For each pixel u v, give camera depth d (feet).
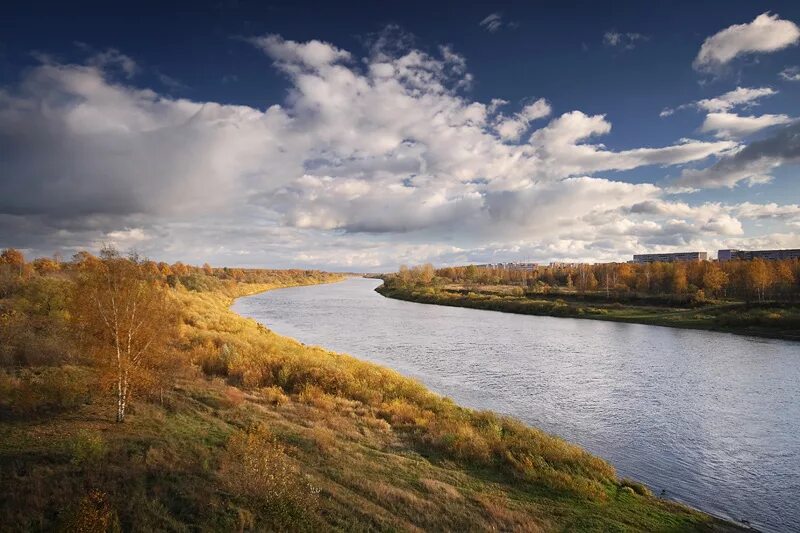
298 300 447.83
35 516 37.19
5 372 73.15
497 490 55.88
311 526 41.29
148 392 68.18
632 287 434.71
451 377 132.98
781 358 163.02
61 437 51.57
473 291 479.82
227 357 107.14
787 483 68.13
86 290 59.21
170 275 381.19
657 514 54.19
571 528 48.14
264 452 49.96
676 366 149.48
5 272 192.03
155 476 45.32
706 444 82.89
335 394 93.61
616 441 84.07
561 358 162.20
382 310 348.59
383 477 54.85
